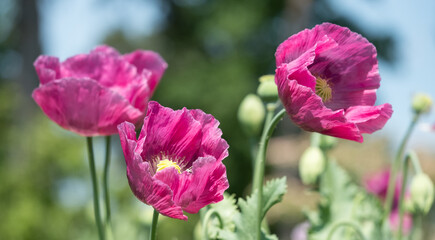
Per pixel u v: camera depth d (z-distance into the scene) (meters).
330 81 0.77
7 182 3.09
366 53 0.76
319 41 0.73
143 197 0.70
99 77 0.83
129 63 0.84
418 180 0.91
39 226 3.01
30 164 3.18
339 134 0.73
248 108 0.93
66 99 0.78
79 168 3.19
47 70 0.80
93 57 0.83
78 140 3.30
